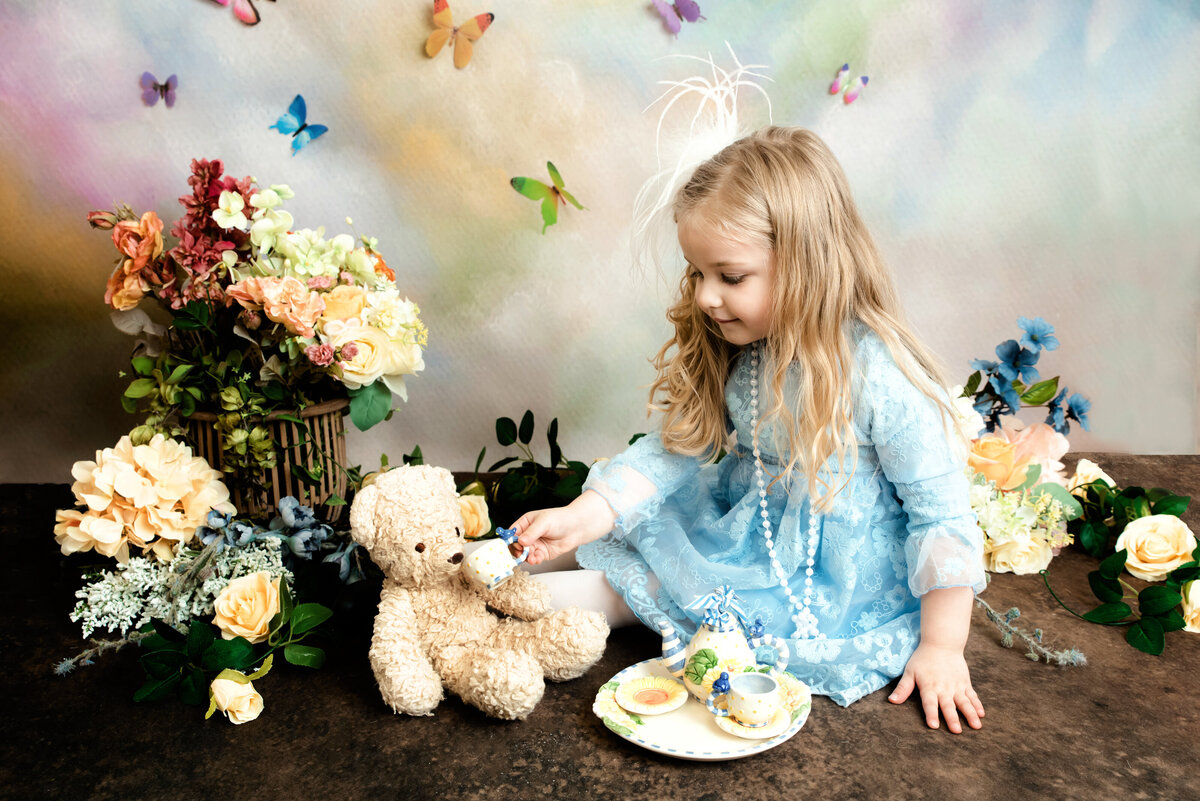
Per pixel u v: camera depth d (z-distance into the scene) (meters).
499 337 2.35
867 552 1.41
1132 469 2.38
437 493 1.38
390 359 1.71
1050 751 1.21
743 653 1.28
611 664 1.46
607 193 2.28
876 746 1.23
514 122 2.23
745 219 1.29
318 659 1.40
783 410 1.40
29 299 2.24
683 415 1.53
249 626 1.38
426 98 2.21
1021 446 1.98
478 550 1.33
